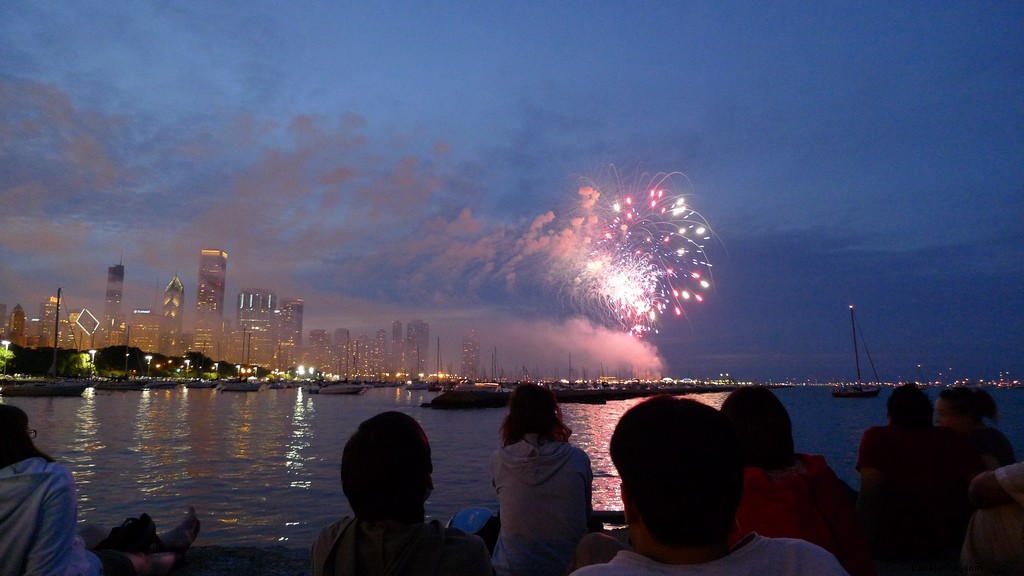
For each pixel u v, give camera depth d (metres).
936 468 4.52
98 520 13.49
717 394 153.50
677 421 1.57
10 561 3.42
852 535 2.75
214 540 11.82
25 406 65.12
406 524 2.53
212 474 20.19
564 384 164.38
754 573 1.50
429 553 2.45
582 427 49.62
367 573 2.43
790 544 1.60
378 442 2.53
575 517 4.04
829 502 2.79
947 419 5.38
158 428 39.75
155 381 155.62
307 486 17.70
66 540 3.58
